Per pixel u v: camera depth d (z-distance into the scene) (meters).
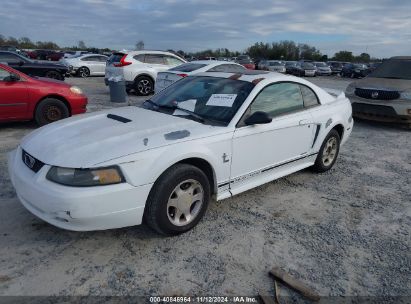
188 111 3.83
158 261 2.93
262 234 3.42
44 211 2.80
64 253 2.97
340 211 4.01
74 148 2.93
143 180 2.88
